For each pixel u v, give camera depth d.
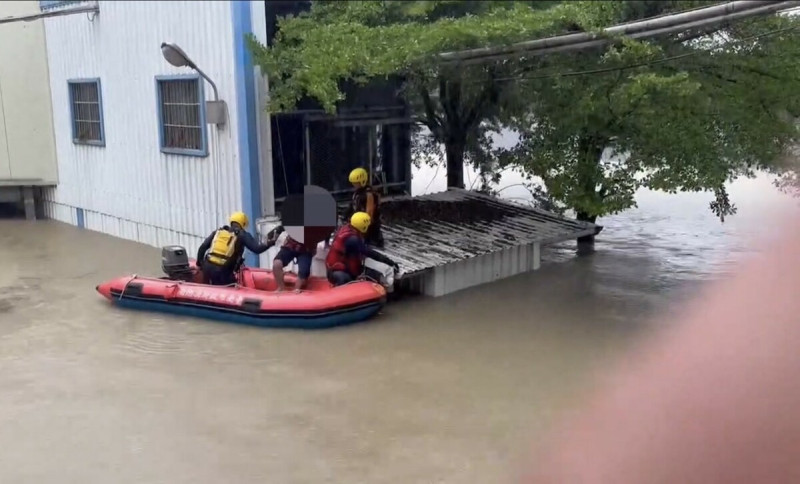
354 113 13.00
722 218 11.29
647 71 9.47
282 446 5.79
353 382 7.14
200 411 6.47
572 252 13.16
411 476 5.30
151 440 5.90
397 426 6.14
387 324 8.98
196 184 12.03
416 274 9.72
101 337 8.52
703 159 9.38
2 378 7.25
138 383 7.12
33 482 5.25
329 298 8.72
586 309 9.55
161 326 8.91
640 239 14.27
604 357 7.74
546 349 8.03
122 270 11.68
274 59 10.12
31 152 15.74
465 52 9.90
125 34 12.95
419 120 13.83
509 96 11.84
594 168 10.27
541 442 5.69
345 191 13.12
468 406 6.54
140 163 13.27
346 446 5.79
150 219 13.30
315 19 11.53
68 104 15.06
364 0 12.13
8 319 9.20
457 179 14.27
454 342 8.30
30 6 15.19
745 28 9.41
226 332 8.67
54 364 7.65
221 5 10.77
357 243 9.17
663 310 9.44
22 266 12.00
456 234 11.30
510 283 10.93
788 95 9.29
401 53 9.24
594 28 8.98
